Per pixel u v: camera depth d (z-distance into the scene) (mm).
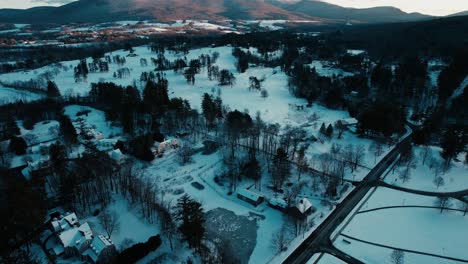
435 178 111438
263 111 173625
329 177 109312
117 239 81250
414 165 119438
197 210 77438
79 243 75812
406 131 155125
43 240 81500
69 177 90625
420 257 77312
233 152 124812
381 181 111500
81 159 106688
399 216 93188
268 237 84438
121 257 72312
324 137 143500
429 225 89312
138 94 181875
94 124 157000
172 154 129000
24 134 141750
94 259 72562
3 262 63812
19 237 80750
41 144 130875
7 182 94938
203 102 160375
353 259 76500
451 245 81688
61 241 75938
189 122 155500
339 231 86312
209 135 147125
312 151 131500
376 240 83250
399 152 132750
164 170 117250
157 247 78625
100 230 83938
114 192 101812
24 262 65000
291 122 160500
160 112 159500
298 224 87312
